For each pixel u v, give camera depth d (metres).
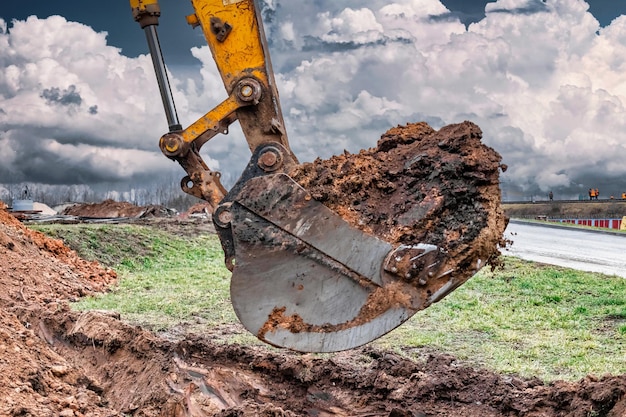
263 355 8.61
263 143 6.80
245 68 7.20
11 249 15.61
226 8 7.21
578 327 12.37
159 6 7.57
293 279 6.27
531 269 20.16
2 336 7.62
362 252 6.19
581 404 6.58
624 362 9.84
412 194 6.38
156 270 20.20
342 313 6.16
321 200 6.36
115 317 10.31
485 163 6.30
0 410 5.97
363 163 6.59
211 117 7.20
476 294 15.70
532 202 69.31
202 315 13.20
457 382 7.57
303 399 7.74
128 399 7.82
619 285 17.05
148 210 41.44
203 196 7.31
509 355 10.20
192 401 7.41
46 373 7.32
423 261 6.06
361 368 8.73
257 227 6.37
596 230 41.44
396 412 6.93
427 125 7.08
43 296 13.86
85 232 21.98
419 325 12.39
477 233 6.10
